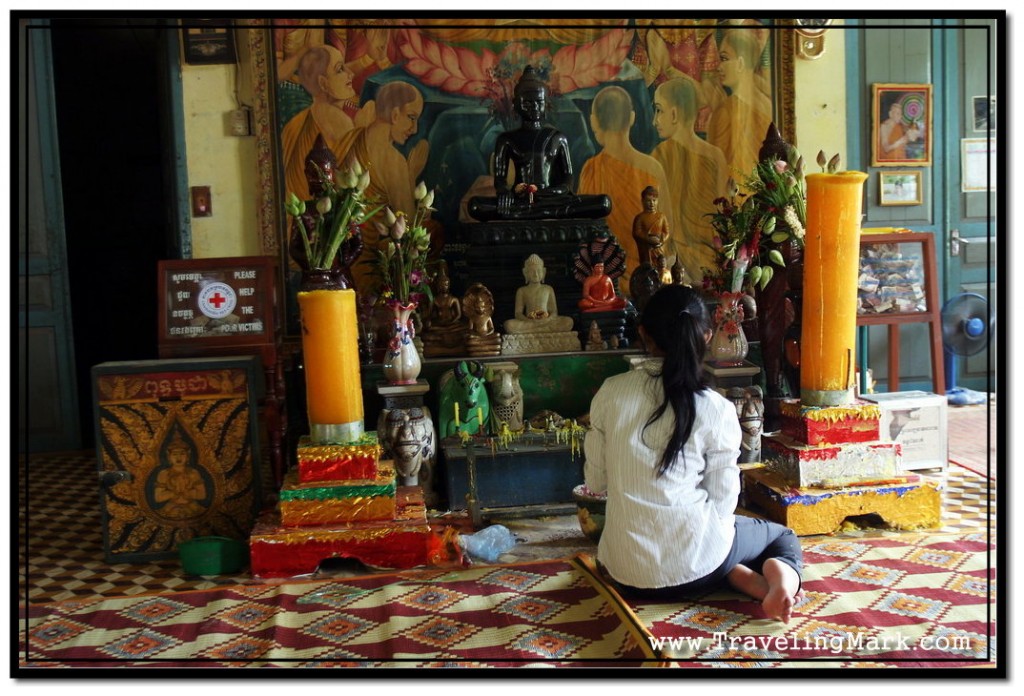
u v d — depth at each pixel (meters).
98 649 2.93
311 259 4.33
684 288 3.00
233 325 4.32
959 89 6.26
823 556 3.54
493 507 4.30
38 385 5.97
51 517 4.64
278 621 3.10
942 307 6.33
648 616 2.98
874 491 3.83
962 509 4.14
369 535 3.63
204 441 3.94
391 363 4.45
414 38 5.75
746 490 4.13
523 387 4.85
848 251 3.86
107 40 7.25
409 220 5.79
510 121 5.86
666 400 2.91
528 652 2.79
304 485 3.68
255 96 5.62
